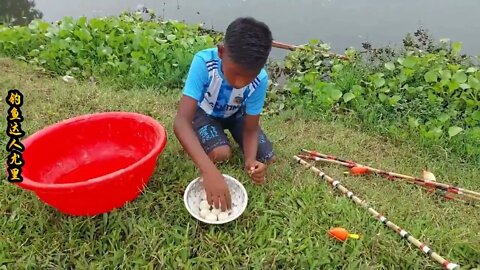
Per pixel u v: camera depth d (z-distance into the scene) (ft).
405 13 19.31
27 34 14.67
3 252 7.29
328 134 11.31
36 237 7.59
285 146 10.46
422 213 8.53
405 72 12.28
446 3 20.12
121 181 7.28
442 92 11.88
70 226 7.66
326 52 14.44
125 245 7.48
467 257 7.66
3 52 14.48
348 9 19.80
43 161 8.36
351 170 9.63
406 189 9.21
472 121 11.12
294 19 18.94
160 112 11.47
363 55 14.37
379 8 19.80
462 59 13.71
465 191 9.04
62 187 6.85
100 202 7.50
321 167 9.79
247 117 8.87
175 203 8.18
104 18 15.75
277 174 9.21
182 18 19.15
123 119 8.84
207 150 9.04
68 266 7.24
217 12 19.77
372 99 12.13
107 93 12.10
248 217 8.07
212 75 8.33
